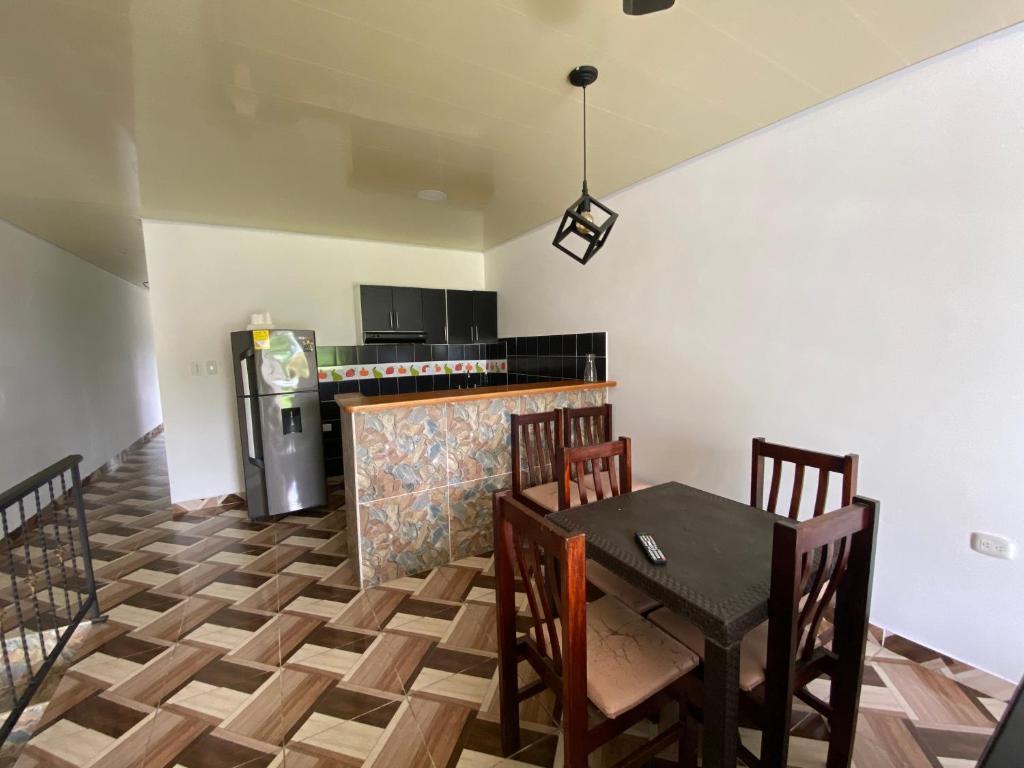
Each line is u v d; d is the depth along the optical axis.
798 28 1.42
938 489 1.67
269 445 3.29
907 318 1.71
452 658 1.84
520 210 3.35
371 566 2.39
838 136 1.87
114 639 1.99
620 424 3.13
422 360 4.58
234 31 1.38
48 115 1.83
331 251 4.06
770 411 2.21
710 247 2.44
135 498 4.04
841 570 1.13
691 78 1.70
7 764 1.41
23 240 3.64
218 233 3.60
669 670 1.17
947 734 1.44
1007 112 1.45
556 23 1.38
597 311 3.29
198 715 1.57
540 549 1.28
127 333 6.15
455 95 1.78
